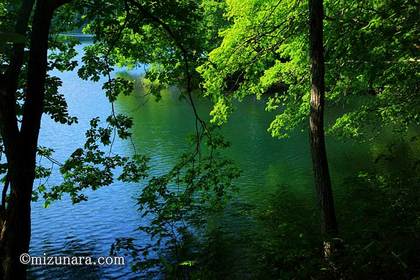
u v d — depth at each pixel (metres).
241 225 15.51
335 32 11.95
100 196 21.91
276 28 15.05
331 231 7.78
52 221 19.08
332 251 6.55
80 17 10.59
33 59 6.70
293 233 8.60
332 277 5.97
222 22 29.81
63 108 10.55
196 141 11.17
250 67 15.98
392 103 14.10
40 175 12.02
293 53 15.36
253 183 22.06
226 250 12.73
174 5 9.40
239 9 15.52
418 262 5.89
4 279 6.59
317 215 10.88
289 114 17.12
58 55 11.19
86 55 11.05
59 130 36.84
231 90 16.59
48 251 16.38
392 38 10.24
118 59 11.79
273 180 22.45
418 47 10.52
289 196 19.59
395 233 6.56
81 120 40.69
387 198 8.75
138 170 11.86
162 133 34.75
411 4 9.37
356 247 6.30
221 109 16.19
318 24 8.73
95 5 9.02
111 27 10.19
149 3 9.46
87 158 11.38
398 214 7.61
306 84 15.98
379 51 10.73
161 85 11.37
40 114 6.89
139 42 10.99
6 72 6.77
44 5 6.66
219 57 15.52
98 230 18.02
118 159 11.81
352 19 11.79
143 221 18.62
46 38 6.76
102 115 42.56
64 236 17.58
